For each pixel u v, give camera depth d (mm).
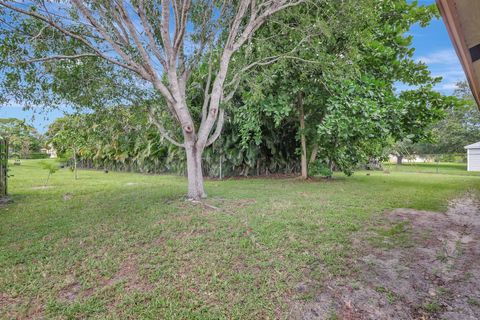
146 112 6457
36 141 16531
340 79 7168
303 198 6000
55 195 6785
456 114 21672
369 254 2988
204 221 4184
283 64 6754
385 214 4629
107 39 4871
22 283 2496
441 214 4684
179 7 5613
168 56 5305
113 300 2238
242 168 11352
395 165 20250
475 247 3199
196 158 5848
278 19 6367
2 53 4355
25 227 4051
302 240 3367
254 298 2232
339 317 2004
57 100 5328
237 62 6859
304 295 2264
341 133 7750
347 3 5934
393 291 2303
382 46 7859
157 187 8016
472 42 1756
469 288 2346
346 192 6883
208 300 2217
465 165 22375
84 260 2945
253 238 3441
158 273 2641
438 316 2004
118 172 14703
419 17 8406
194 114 9273
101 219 4418
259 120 8875
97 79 5480
